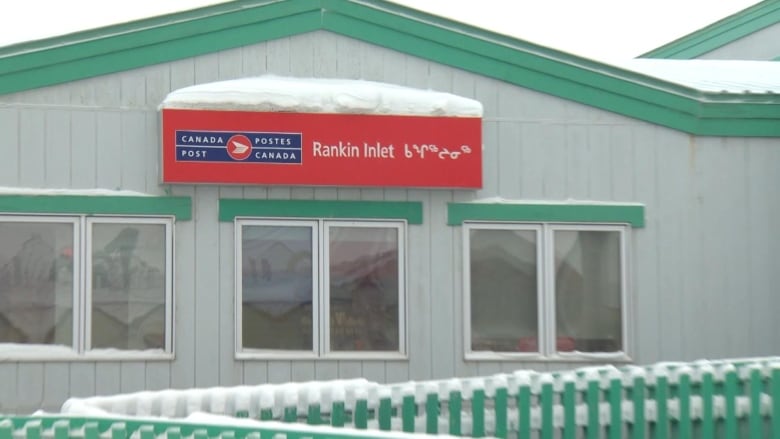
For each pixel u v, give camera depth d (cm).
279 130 1200
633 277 1305
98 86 1201
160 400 855
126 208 1198
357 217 1241
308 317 1231
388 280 1251
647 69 1641
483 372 1258
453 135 1237
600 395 903
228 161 1188
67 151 1193
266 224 1227
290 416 858
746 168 1334
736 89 1395
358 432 695
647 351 1302
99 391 1184
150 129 1208
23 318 1180
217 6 1225
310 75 1248
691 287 1314
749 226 1330
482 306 1270
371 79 1260
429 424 870
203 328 1208
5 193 1176
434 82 1272
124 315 1198
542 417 885
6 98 1184
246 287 1221
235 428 710
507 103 1286
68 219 1191
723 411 911
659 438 903
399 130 1225
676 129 1321
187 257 1209
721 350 1314
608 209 1298
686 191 1320
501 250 1280
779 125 1338
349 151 1215
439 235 1260
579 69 1298
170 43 1215
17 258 1182
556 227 1290
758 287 1327
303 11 1245
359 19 1257
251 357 1210
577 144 1298
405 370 1244
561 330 1287
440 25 1272
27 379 1172
